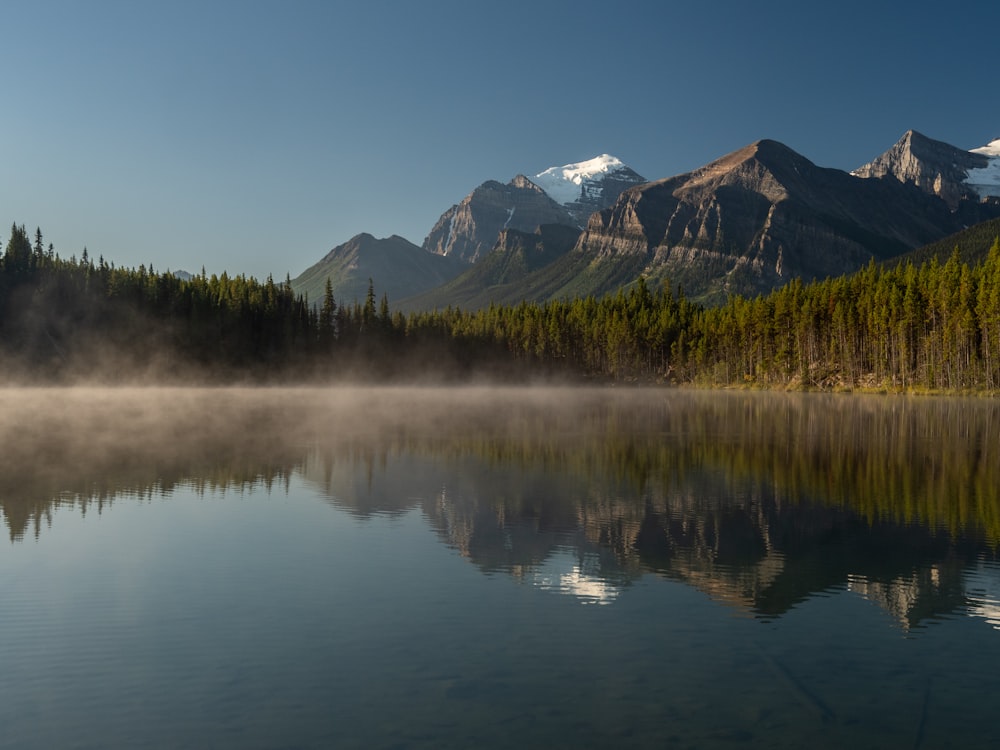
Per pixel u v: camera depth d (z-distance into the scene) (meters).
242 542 26.75
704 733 13.09
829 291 166.75
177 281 169.50
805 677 15.38
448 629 18.16
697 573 22.92
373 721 13.50
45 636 17.58
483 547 26.03
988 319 127.81
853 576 22.77
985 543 26.67
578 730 13.16
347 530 28.39
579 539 27.17
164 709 14.01
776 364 171.75
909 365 144.75
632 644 17.19
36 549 25.70
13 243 158.38
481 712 13.84
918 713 13.86
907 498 35.28
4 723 13.51
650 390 181.62
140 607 19.64
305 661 16.16
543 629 18.02
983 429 69.19
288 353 171.12
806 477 41.53
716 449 54.50
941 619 18.92
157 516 31.02
